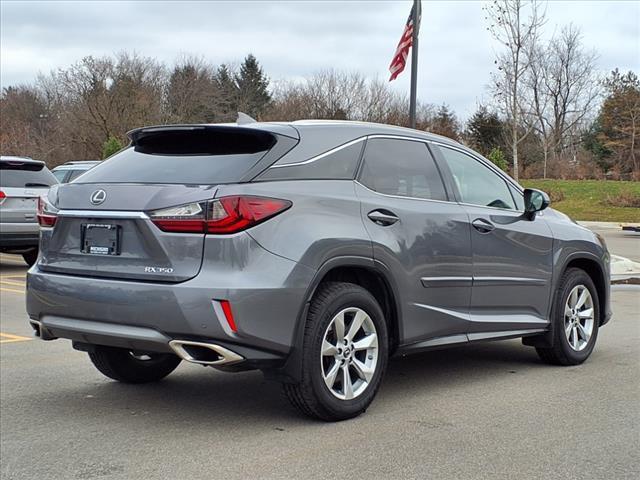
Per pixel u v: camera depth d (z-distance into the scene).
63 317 4.66
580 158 49.25
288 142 4.70
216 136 4.81
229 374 6.15
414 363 6.61
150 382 5.86
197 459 4.12
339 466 4.00
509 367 6.45
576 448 4.29
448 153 5.83
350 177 4.95
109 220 4.54
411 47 15.82
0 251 13.91
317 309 4.53
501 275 5.84
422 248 5.21
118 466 4.04
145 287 4.29
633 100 45.97
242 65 68.44
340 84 53.56
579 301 6.62
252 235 4.27
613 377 6.07
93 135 45.19
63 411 5.09
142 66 48.62
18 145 44.38
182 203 4.30
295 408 4.71
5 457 4.20
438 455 4.17
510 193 6.27
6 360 6.64
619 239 22.69
